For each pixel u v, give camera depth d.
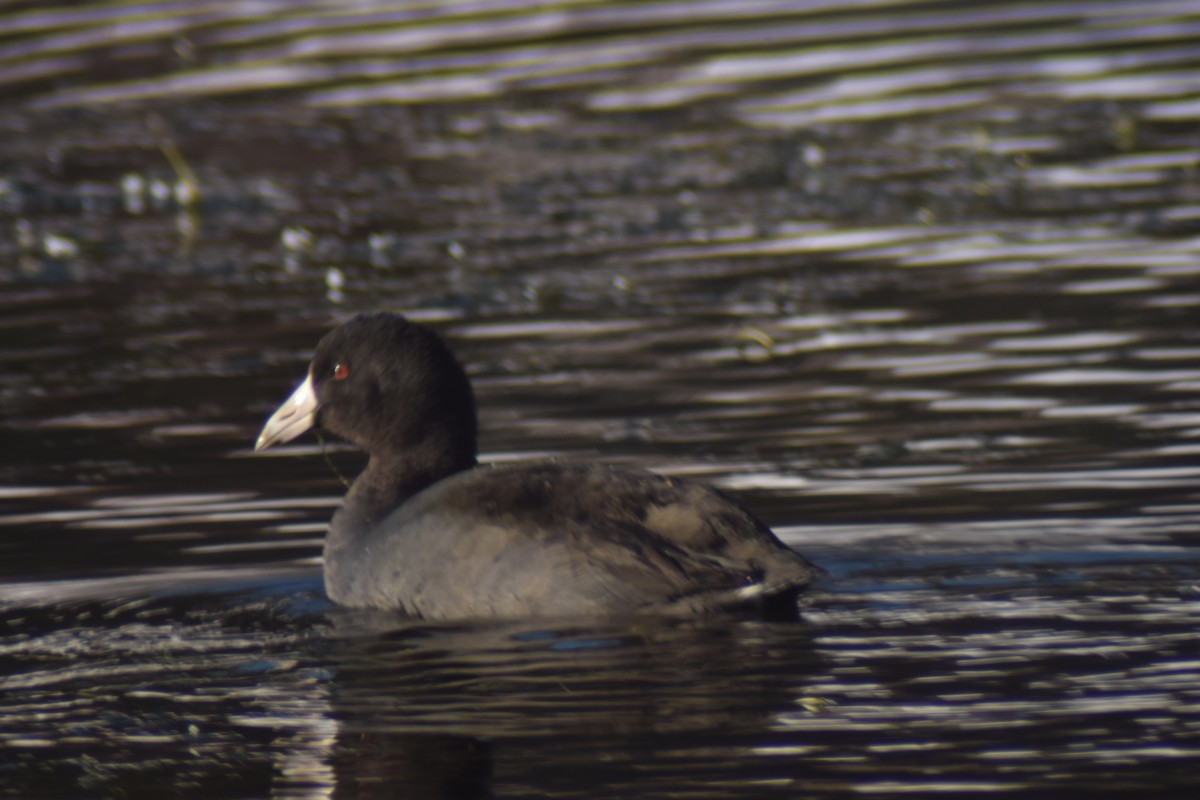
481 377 16.42
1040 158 23.53
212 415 15.56
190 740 8.55
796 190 22.89
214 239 22.23
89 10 31.39
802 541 11.71
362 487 11.91
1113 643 9.34
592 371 16.45
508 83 27.83
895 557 11.27
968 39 28.89
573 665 9.31
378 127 26.34
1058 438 13.88
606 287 19.36
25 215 23.61
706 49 28.97
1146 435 13.81
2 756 8.41
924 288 18.62
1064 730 8.13
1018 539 11.55
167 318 18.92
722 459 13.77
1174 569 10.75
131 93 28.02
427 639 9.97
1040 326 17.05
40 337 18.33
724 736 8.23
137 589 11.30
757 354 16.77
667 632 9.77
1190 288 17.98
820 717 8.41
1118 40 28.36
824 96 26.67
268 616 10.68
